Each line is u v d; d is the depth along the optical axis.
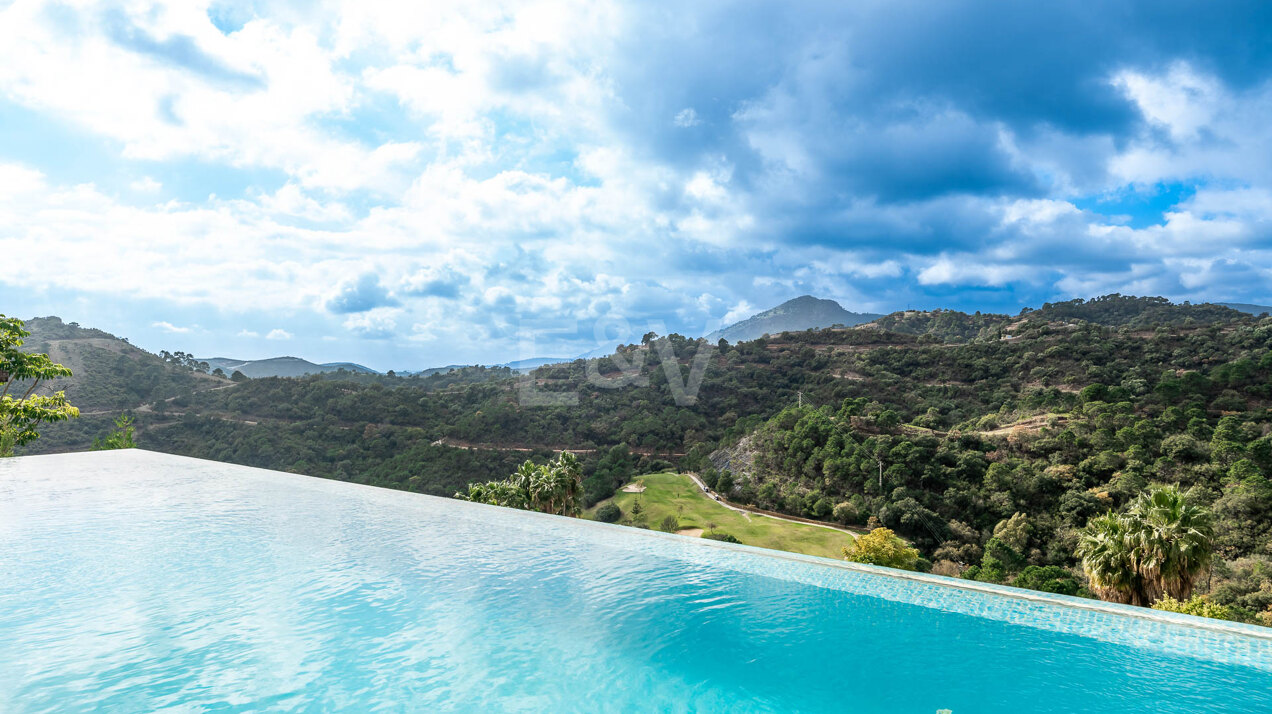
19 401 13.03
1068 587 27.06
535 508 24.84
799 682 2.94
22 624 3.46
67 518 6.11
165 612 3.70
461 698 2.73
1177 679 2.91
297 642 3.32
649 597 4.10
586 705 2.73
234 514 6.47
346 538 5.57
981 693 2.80
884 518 33.56
